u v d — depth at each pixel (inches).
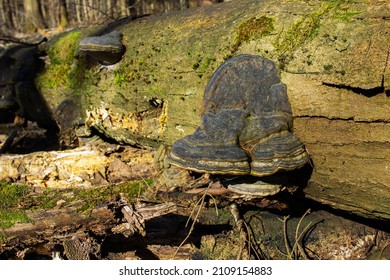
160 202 58.3
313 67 49.8
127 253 60.2
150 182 59.4
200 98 56.3
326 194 54.0
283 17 52.7
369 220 56.4
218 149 49.9
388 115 47.6
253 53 53.1
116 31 65.6
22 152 82.8
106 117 66.9
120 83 63.8
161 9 90.0
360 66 48.0
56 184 61.6
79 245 57.0
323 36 49.9
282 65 51.4
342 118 49.3
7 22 112.7
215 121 51.5
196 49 56.9
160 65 59.7
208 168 49.3
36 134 88.4
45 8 105.7
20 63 81.6
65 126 73.3
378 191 50.3
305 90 50.3
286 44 51.6
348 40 48.8
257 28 53.4
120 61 64.3
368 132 48.8
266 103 51.6
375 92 47.9
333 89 49.2
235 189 52.7
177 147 50.9
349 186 51.6
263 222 58.3
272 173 49.3
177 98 58.2
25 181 61.7
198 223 59.2
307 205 59.8
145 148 65.1
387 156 48.7
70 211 56.6
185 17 61.2
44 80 78.6
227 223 59.1
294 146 50.0
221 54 55.0
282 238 57.5
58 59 76.9
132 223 56.6
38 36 102.8
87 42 62.7
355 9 49.7
